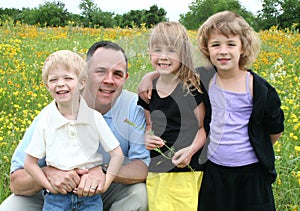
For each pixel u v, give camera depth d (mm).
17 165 3375
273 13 37719
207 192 3354
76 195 3193
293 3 36812
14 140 4812
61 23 38375
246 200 3312
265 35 12195
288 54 9398
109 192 3574
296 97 6164
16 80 7113
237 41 3225
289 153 4496
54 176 3135
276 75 7105
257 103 3232
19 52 9305
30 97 6387
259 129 3287
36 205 3404
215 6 40500
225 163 3303
